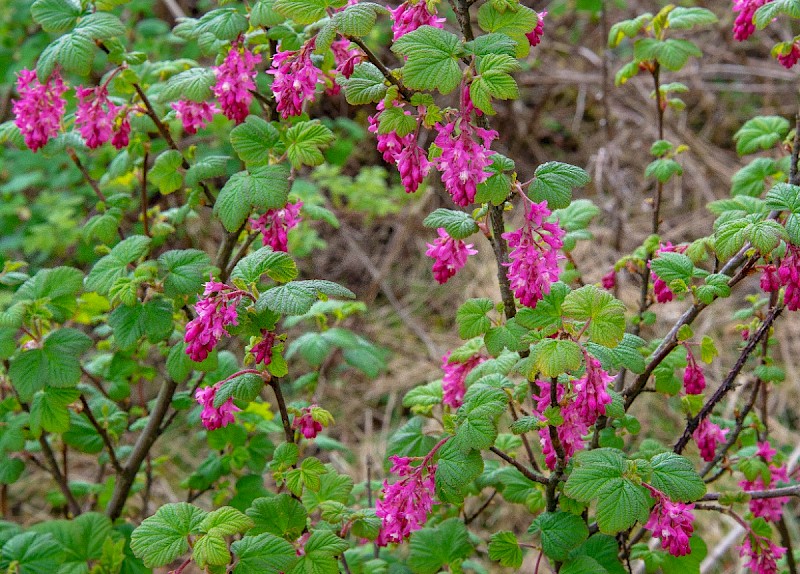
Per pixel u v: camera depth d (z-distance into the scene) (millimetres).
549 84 2611
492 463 1161
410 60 935
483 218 1027
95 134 1130
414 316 2084
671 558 1101
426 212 2277
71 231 1977
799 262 981
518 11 972
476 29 2168
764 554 1079
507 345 1016
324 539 1001
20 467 1193
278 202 1041
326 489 1073
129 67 1164
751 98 2545
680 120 2475
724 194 2262
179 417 1288
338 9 993
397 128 956
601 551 1051
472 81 938
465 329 1032
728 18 2578
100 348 1282
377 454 1742
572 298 940
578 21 2754
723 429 1158
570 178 967
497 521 1584
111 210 1181
